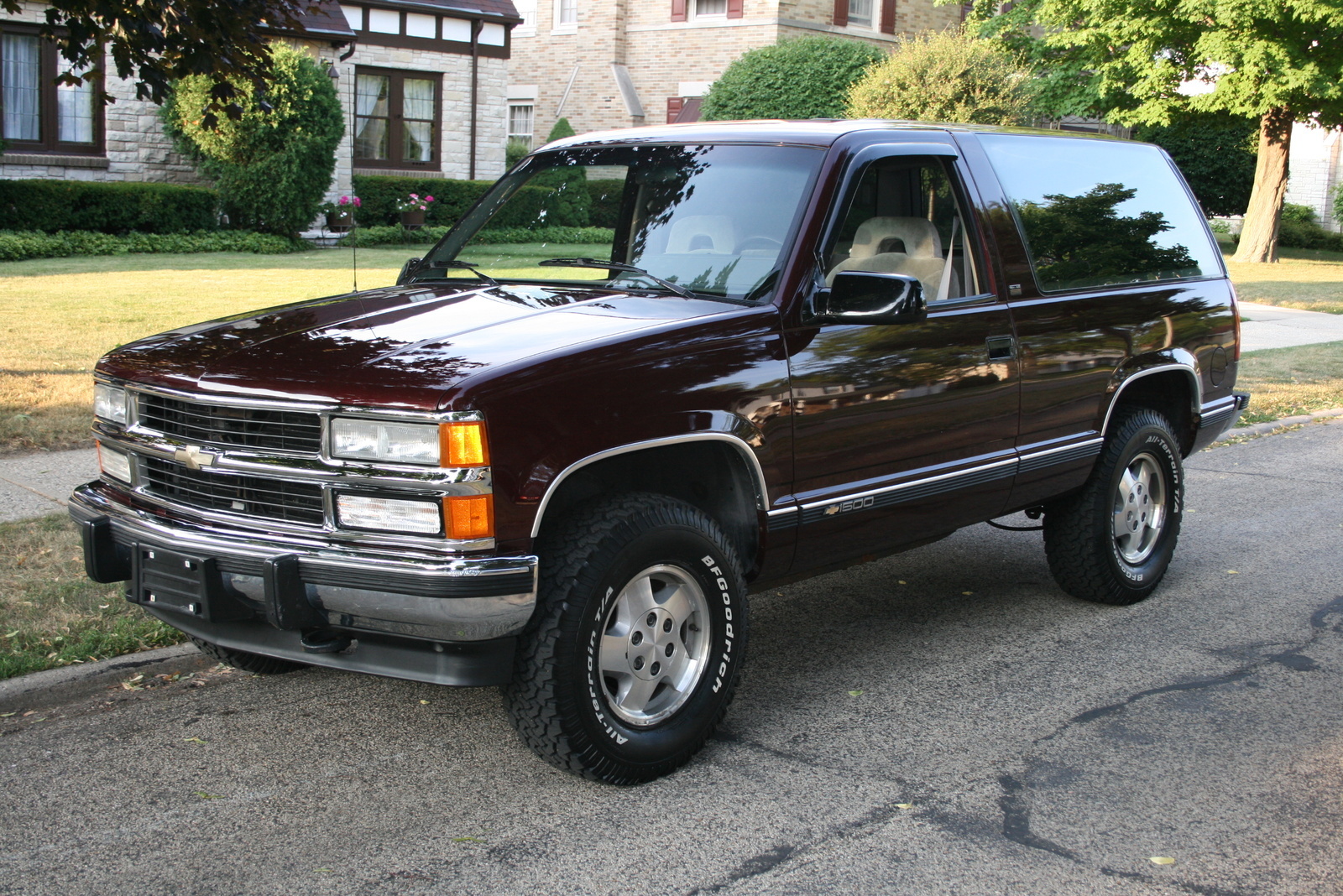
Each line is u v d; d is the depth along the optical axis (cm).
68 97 1998
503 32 2664
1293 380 1211
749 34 2848
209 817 338
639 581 355
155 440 353
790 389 379
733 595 376
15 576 512
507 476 313
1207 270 577
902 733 401
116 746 384
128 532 356
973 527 697
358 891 300
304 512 329
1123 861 318
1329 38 2228
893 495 415
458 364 323
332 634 338
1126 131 3359
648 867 313
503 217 470
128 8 616
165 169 2122
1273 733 402
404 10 2492
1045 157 503
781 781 364
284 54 1981
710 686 375
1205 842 328
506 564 312
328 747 386
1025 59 2584
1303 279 2314
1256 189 2706
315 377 327
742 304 385
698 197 424
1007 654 480
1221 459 884
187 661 447
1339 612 536
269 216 2070
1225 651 484
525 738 346
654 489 398
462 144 2648
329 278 1593
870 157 417
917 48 2106
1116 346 504
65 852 317
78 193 1894
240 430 336
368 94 2512
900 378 411
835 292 384
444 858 316
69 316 1196
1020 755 384
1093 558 521
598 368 334
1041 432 475
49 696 415
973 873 311
